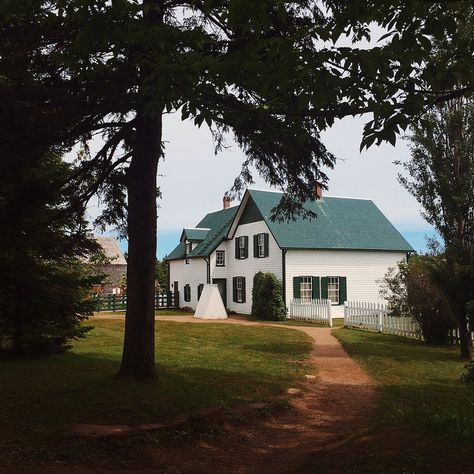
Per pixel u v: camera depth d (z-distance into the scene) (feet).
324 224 101.30
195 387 28.73
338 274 97.91
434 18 15.26
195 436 21.18
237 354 46.14
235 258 109.40
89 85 23.84
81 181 30.99
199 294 117.70
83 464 17.11
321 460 17.80
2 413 21.59
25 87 23.26
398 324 65.98
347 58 15.20
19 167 25.85
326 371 40.11
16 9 18.60
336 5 16.85
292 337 60.54
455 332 57.98
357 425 24.88
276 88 17.06
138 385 26.81
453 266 47.11
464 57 17.07
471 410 26.61
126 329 28.86
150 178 28.81
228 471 18.07
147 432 20.11
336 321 88.74
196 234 122.83
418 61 16.35
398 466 15.19
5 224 28.14
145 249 28.60
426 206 46.62
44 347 38.42
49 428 19.75
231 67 16.37
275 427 24.48
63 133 25.50
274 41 15.89
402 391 33.22
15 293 36.96
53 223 32.50
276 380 34.42
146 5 17.51
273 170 32.63
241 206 105.60
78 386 26.50
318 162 31.63
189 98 16.92
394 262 103.04
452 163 45.93
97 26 16.63
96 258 51.85
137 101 23.41
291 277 93.56
